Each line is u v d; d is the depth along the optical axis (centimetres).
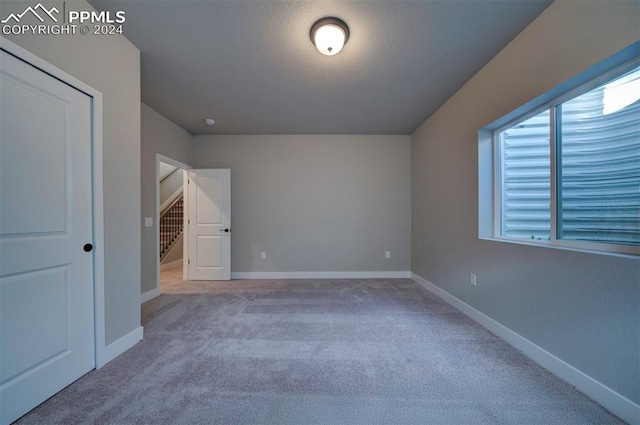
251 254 424
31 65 133
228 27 182
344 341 204
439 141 319
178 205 650
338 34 178
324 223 426
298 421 125
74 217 155
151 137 324
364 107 317
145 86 265
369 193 427
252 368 168
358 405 136
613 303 129
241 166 425
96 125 168
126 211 194
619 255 131
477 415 128
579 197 163
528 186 204
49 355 140
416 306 283
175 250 557
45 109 139
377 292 338
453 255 285
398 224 426
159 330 225
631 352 122
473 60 221
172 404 136
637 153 136
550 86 163
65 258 150
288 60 220
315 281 399
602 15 133
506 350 189
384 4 163
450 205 293
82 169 160
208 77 247
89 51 163
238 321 244
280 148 425
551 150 177
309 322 241
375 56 214
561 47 155
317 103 305
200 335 216
